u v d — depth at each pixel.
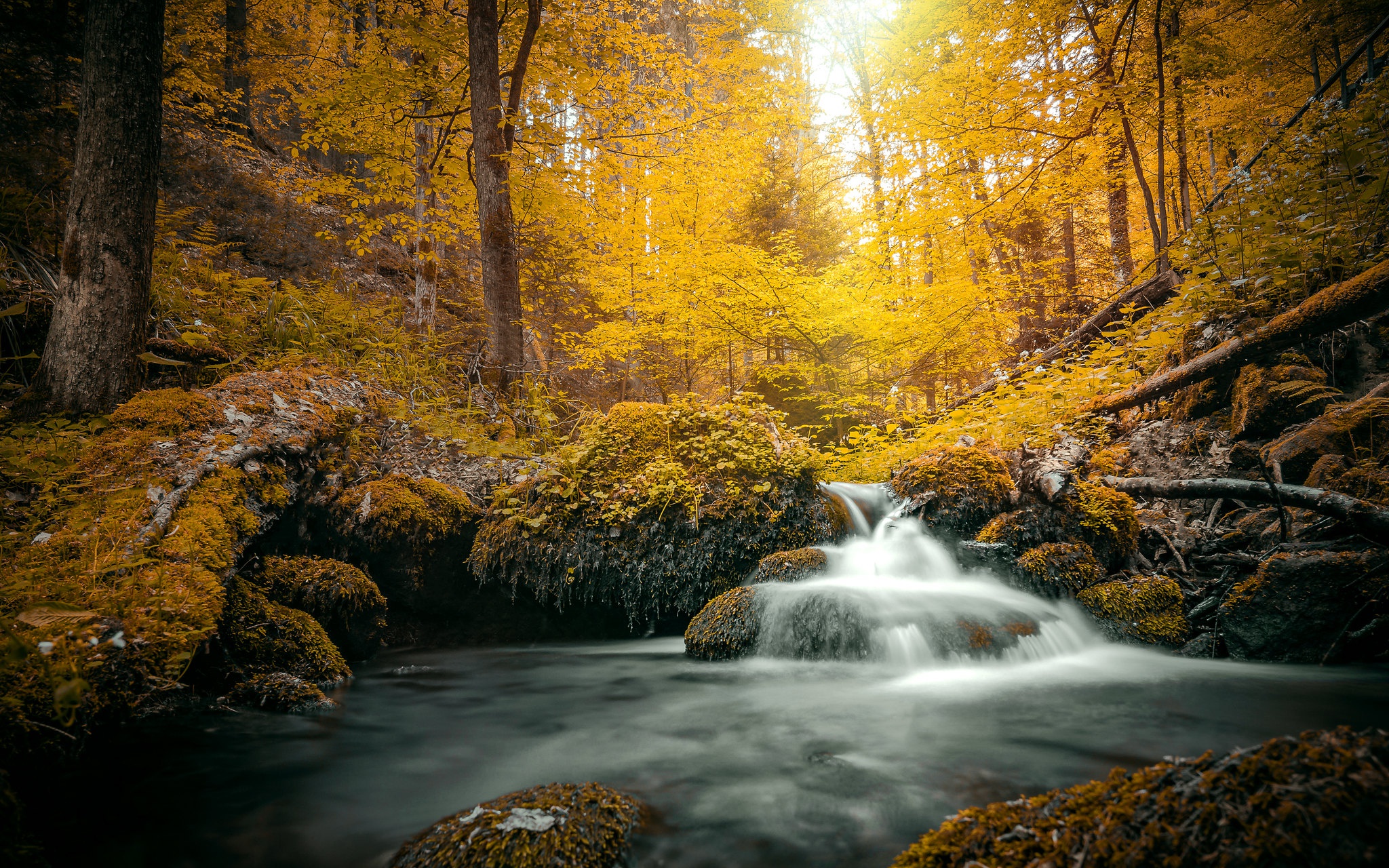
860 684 3.80
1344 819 1.23
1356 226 4.73
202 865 2.04
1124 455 6.11
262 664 3.63
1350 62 6.14
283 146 15.41
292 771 2.73
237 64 11.68
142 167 4.55
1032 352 11.13
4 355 4.86
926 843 1.59
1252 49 8.98
